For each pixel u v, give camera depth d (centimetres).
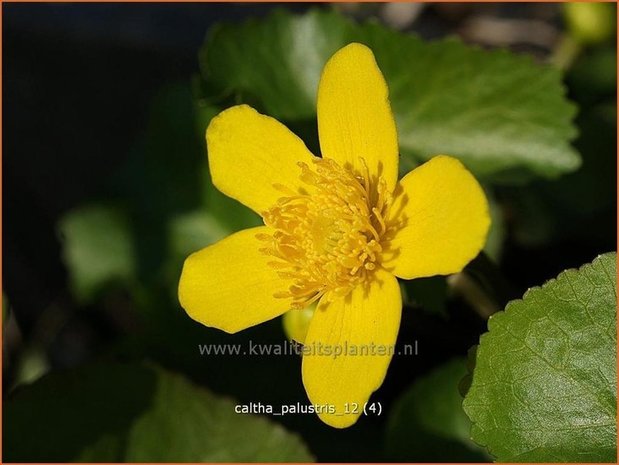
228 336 14
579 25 15
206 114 14
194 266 10
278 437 12
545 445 9
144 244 15
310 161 10
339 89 9
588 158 15
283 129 10
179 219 15
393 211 9
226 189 10
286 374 14
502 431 9
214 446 12
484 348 9
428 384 12
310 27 13
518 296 11
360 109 9
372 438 13
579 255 15
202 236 15
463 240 8
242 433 12
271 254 9
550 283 9
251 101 12
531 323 9
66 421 12
